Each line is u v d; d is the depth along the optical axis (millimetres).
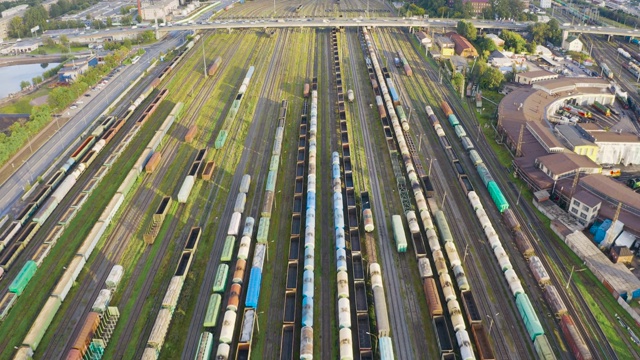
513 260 100938
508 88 186500
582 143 134375
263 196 121812
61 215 117250
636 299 89750
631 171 133625
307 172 130875
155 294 94125
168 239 108125
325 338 85250
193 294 94062
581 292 92812
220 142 144250
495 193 117312
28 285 96812
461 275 93750
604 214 107688
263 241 103438
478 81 190875
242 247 101000
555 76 193375
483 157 139250
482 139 149250
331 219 113688
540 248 104250
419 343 83688
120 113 170750
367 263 99812
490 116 164125
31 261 99250
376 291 90812
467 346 79000
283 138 149250
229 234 106250
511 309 89812
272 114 166625
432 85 191000
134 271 99438
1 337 86250
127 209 117812
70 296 93750
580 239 103312
